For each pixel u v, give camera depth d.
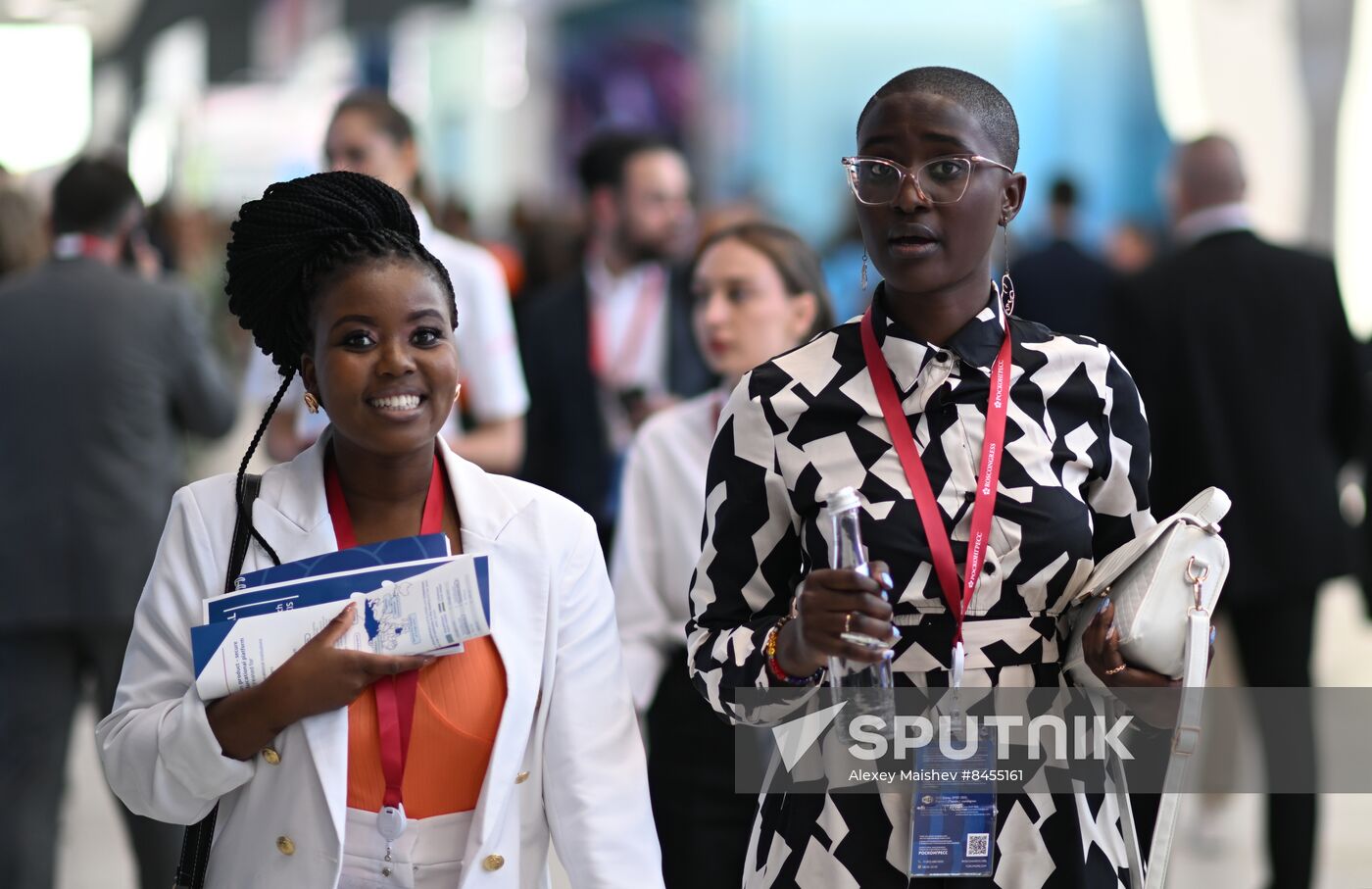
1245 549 5.24
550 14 22.16
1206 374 5.35
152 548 4.78
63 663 4.75
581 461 5.46
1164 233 14.51
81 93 18.61
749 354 3.79
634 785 2.48
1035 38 15.95
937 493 2.43
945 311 2.47
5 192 5.87
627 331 5.52
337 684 2.26
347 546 2.44
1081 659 2.43
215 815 2.39
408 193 4.84
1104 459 2.52
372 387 2.35
